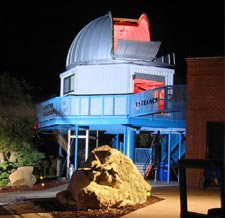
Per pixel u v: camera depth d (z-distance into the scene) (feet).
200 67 56.70
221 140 55.52
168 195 46.47
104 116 73.05
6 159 75.15
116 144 90.07
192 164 28.04
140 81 79.10
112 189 37.40
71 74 84.33
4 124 75.92
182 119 72.64
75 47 84.12
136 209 36.88
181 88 65.72
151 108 66.69
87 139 83.46
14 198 49.52
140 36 81.20
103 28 80.94
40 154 76.64
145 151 84.53
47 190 60.44
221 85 55.83
